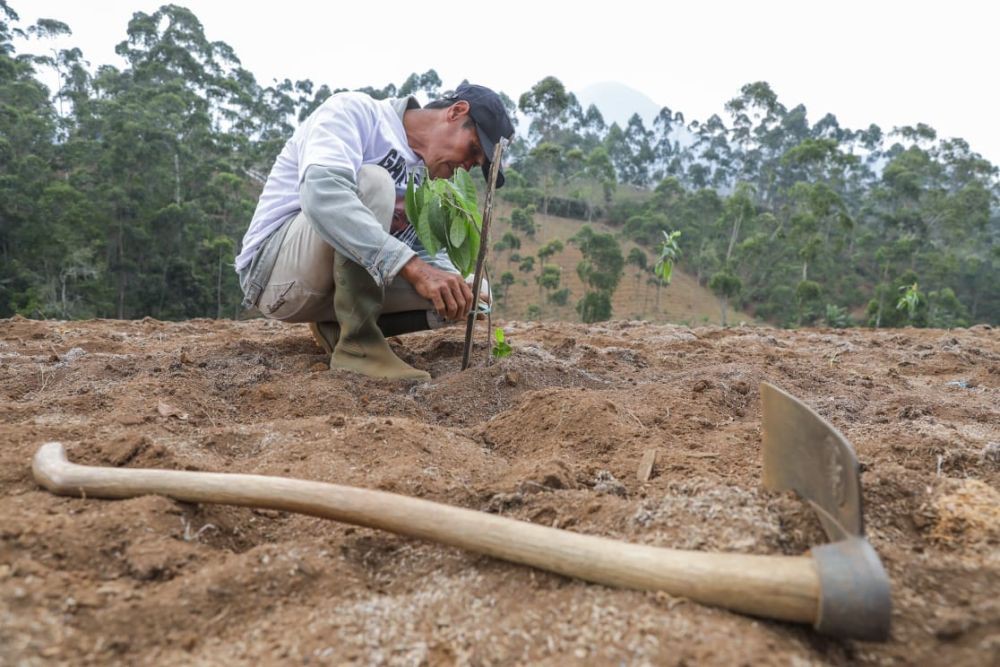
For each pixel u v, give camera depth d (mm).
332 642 1059
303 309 2748
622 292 43406
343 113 2525
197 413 2180
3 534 1228
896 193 47312
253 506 1365
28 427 1876
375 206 2467
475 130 2682
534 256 45062
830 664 990
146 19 59031
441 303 2361
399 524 1271
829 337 4758
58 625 1040
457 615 1137
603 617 1070
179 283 30828
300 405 2309
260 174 47969
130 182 31844
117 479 1433
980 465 1762
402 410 2299
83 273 28766
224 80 55312
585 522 1421
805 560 1063
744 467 1705
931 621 1068
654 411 2270
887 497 1488
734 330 5188
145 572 1192
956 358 3705
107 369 2646
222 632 1091
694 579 1082
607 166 54781
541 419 2096
